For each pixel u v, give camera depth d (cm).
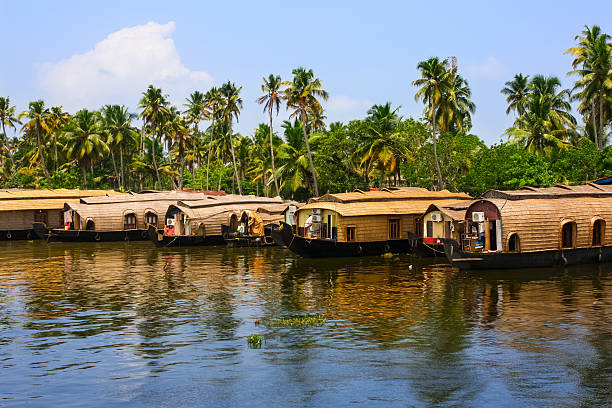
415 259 3878
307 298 2555
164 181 11038
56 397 1432
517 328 1977
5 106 9044
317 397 1411
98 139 8406
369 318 2159
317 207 4178
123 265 3750
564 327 1978
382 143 6212
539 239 3191
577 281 2845
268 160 7844
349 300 2495
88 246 5131
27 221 6025
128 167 9719
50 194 6266
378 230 4141
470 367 1595
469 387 1455
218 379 1538
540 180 5362
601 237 3388
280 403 1380
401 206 4294
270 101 6378
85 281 3094
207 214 5069
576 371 1552
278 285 2902
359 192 4459
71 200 6297
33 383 1527
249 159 9750
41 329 2064
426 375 1541
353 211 4088
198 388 1478
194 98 9312
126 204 5638
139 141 9519
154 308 2388
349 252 4053
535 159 5597
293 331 1988
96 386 1502
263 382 1512
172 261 3938
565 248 3259
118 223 5538
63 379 1554
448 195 4606
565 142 6469
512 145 6128
